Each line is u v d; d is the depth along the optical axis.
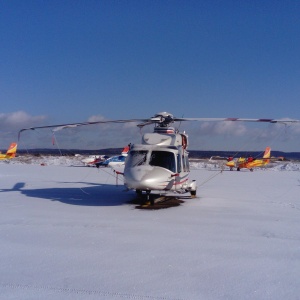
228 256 5.99
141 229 7.89
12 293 4.39
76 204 11.62
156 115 12.27
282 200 13.12
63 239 6.94
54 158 57.06
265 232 7.82
